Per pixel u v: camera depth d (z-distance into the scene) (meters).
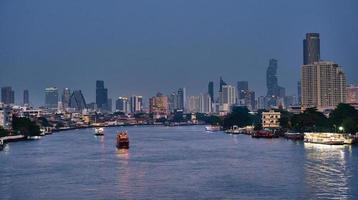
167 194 197.62
